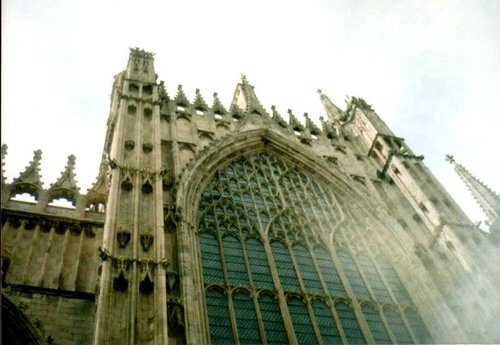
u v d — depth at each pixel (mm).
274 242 32250
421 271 32750
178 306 23250
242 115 44750
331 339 26891
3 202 28312
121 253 23281
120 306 20641
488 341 27562
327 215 36656
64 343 21828
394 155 40906
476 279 30000
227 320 25672
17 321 21938
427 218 35812
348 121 48688
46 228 27188
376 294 31422
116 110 41094
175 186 31938
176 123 40375
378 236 36031
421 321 30672
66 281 24781
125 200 27125
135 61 44312
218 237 30797
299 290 29141
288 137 43531
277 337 25828
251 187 36531
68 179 31562
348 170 41938
